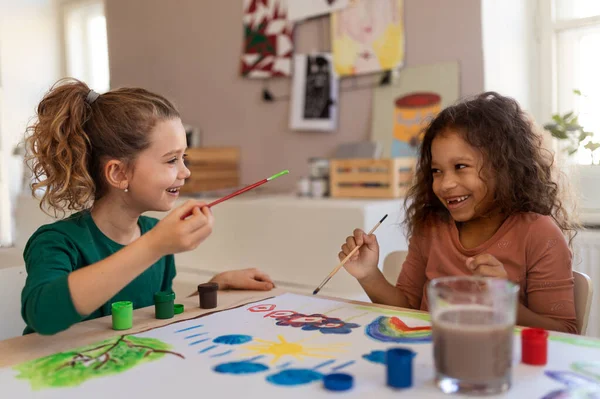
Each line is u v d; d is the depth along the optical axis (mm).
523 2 2094
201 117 2803
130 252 736
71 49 3805
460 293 538
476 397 519
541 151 1110
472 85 1951
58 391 562
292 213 1839
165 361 634
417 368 592
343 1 2234
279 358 632
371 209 1697
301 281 1833
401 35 2098
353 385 550
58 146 937
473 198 997
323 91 2318
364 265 1031
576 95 2035
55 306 715
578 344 660
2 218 3145
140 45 3039
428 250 1122
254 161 2607
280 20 2445
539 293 953
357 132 2250
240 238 1979
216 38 2701
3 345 710
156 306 823
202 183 2490
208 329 752
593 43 1994
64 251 902
